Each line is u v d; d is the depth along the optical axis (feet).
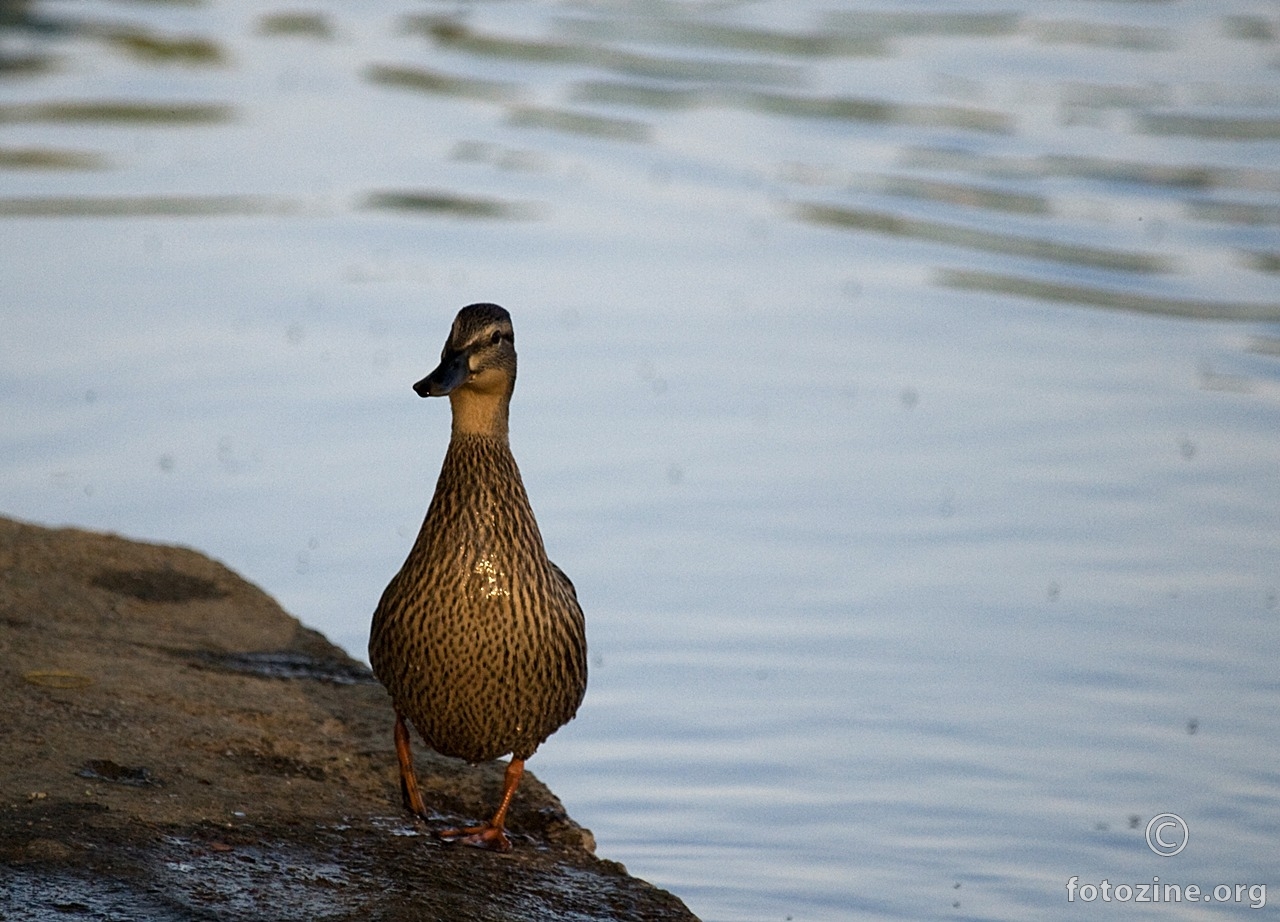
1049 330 62.34
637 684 38.78
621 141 82.64
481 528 26.32
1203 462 51.44
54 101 86.89
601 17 102.83
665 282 66.39
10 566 36.11
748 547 46.16
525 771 31.40
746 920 29.01
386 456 51.55
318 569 44.60
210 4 106.42
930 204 74.49
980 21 100.12
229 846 25.88
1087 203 74.28
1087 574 44.65
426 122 85.25
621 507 48.42
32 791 26.27
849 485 50.08
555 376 57.82
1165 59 92.27
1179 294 65.57
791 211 73.82
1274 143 79.66
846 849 31.89
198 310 62.08
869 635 41.39
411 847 27.14
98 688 30.42
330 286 64.75
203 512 47.70
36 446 51.31
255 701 31.50
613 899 27.04
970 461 51.67
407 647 26.53
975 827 32.86
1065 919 29.68
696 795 33.81
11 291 63.16
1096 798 34.09
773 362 59.26
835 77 90.48
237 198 74.38
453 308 62.95
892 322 63.00
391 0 107.34
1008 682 38.96
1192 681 39.11
